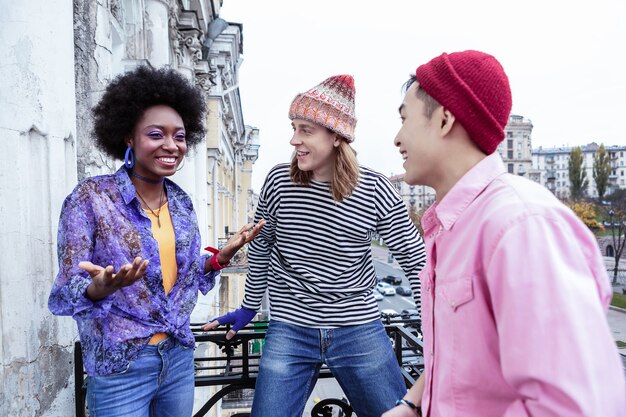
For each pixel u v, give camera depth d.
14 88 1.92
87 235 1.49
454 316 1.00
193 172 7.29
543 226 0.85
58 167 2.17
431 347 1.17
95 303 1.39
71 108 2.34
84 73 3.13
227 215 18.41
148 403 1.65
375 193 2.02
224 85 14.12
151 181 1.71
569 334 0.78
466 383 0.99
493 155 1.08
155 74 1.74
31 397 1.92
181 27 7.71
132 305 1.56
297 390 2.09
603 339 0.79
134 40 5.17
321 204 2.02
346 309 2.09
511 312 0.83
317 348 2.10
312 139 1.92
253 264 2.30
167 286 1.70
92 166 3.20
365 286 2.16
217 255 1.84
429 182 1.17
